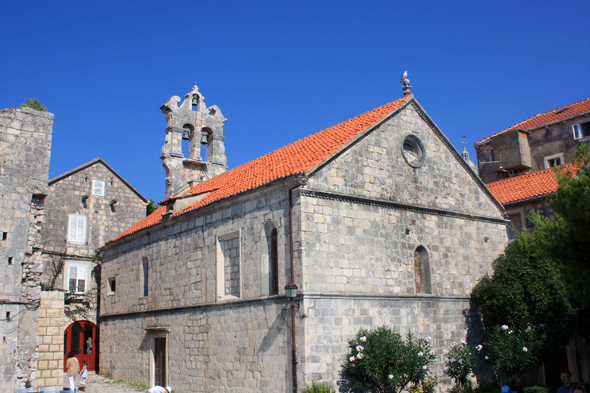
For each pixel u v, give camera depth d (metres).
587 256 15.77
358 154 22.16
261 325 20.92
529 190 32.22
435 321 23.16
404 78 25.61
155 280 28.72
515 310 22.92
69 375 25.80
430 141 25.42
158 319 27.84
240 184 24.88
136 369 29.48
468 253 25.59
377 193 22.42
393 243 22.45
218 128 37.34
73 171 37.81
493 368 24.83
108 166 39.62
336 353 19.45
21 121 25.52
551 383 27.03
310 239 19.78
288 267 20.11
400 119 24.30
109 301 34.00
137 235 31.02
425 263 23.73
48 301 25.20
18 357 23.58
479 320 25.05
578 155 16.28
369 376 18.98
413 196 23.84
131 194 40.56
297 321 19.17
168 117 35.69
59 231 36.53
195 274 25.39
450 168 25.98
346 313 20.09
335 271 20.23
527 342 21.89
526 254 23.48
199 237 25.48
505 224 28.02
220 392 22.61
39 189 25.48
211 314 23.83
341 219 20.89
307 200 20.05
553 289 22.38
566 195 15.66
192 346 24.80
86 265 37.22
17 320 23.80
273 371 20.02
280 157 26.44
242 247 22.58
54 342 24.98
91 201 38.41
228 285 23.56
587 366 26.16
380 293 21.33
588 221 15.20
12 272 24.03
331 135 25.02
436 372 22.59
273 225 21.53
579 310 23.28
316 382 18.50
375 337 19.52
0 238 24.00
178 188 34.72
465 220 25.95
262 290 21.16
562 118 37.38
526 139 39.28
